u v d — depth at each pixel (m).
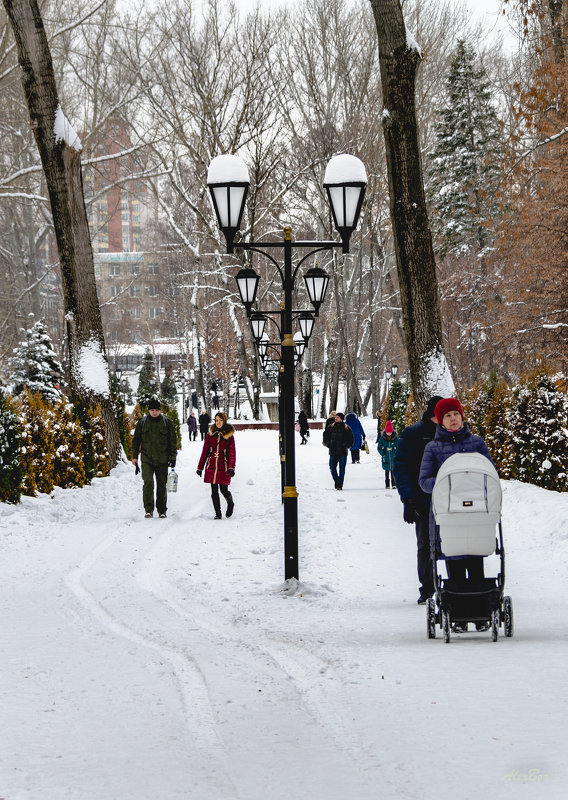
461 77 137.38
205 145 121.62
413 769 10.27
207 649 18.45
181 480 68.38
